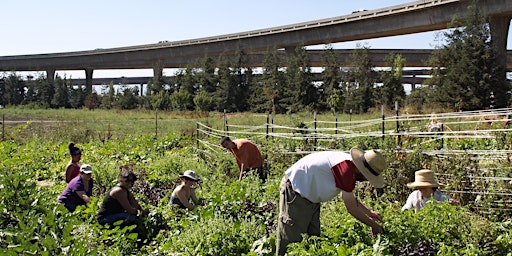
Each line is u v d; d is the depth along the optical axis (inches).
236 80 2664.9
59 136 1058.7
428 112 1579.7
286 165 561.0
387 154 416.5
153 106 2674.7
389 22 2203.5
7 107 2992.1
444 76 1839.3
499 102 1717.5
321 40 2502.5
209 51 2994.6
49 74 3521.2
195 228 292.2
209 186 465.1
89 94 3127.5
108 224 335.3
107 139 1046.4
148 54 3218.5
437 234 237.8
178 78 2930.6
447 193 376.2
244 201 356.5
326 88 2317.9
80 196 377.7
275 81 2464.3
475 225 244.8
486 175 381.7
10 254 231.1
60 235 267.4
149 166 613.0
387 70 2190.0
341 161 233.1
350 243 236.1
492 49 1750.7
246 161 500.4
